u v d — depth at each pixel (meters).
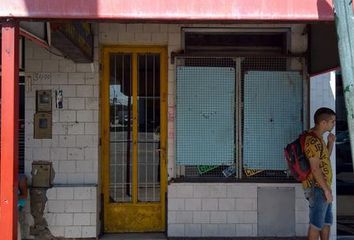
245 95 7.88
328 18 4.67
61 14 4.59
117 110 8.09
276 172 7.92
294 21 4.72
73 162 7.74
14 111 4.63
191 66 7.84
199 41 7.96
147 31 7.86
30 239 7.67
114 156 8.09
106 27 7.82
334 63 6.65
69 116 7.75
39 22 5.04
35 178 7.68
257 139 7.89
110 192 8.06
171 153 7.82
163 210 8.02
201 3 4.65
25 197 7.52
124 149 8.09
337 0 3.42
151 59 8.11
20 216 7.61
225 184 7.81
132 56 8.09
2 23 4.62
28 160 7.72
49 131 7.73
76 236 7.68
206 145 7.84
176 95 7.82
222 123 7.86
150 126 8.10
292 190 7.87
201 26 7.86
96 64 7.75
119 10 4.62
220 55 7.82
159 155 8.08
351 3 3.40
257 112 7.88
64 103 7.75
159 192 8.09
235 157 7.87
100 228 7.90
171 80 7.82
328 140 7.01
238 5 4.66
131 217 8.03
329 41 6.82
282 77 7.88
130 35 7.85
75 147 7.74
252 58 7.87
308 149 6.39
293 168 6.61
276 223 7.84
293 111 7.89
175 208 7.79
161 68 8.06
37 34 5.43
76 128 7.75
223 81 7.86
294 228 7.85
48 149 7.74
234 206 7.82
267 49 8.00
